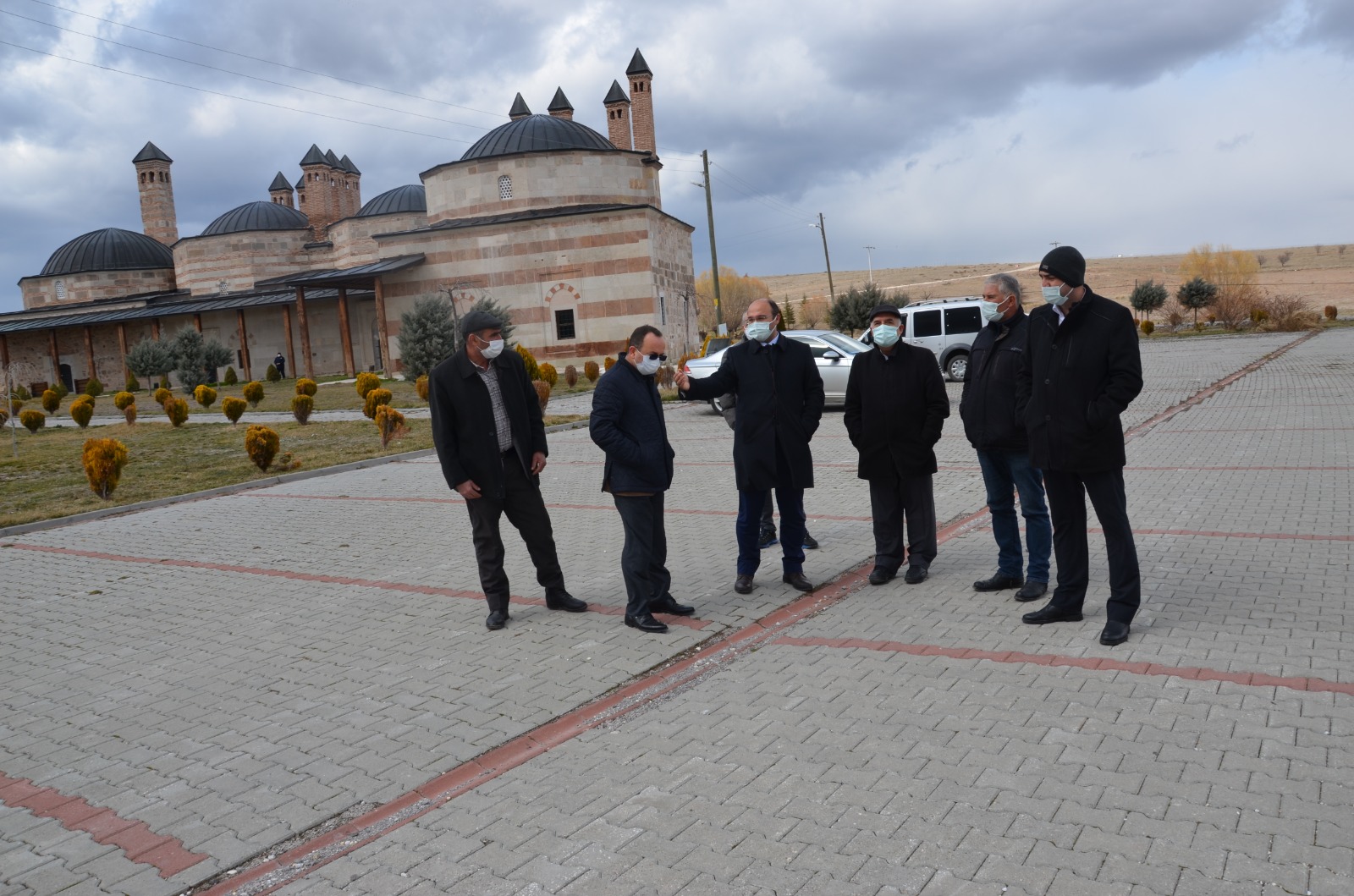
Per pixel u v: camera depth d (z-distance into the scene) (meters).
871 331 7.00
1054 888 3.17
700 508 10.85
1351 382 19.91
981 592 6.74
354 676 5.92
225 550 10.34
